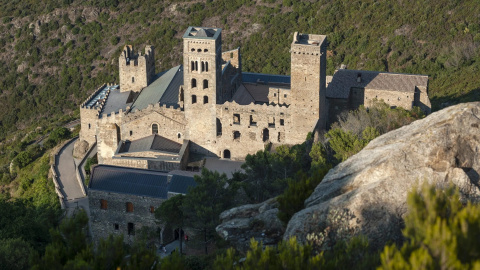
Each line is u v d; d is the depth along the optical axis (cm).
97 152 15600
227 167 14250
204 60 13950
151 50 16850
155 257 6069
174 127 14712
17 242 8775
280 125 14112
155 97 15338
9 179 17575
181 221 10606
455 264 4366
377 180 6419
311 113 13812
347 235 6081
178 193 11738
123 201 12100
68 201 14225
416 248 4694
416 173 6200
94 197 12275
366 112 13375
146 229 11912
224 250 8319
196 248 10750
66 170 15912
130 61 16525
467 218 4634
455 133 6353
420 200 4928
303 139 14025
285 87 15788
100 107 15688
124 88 16812
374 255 5231
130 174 12306
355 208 6169
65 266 5722
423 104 14938
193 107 14438
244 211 7925
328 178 6969
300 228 6388
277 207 7600
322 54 13575
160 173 12344
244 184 11000
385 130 12519
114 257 5994
